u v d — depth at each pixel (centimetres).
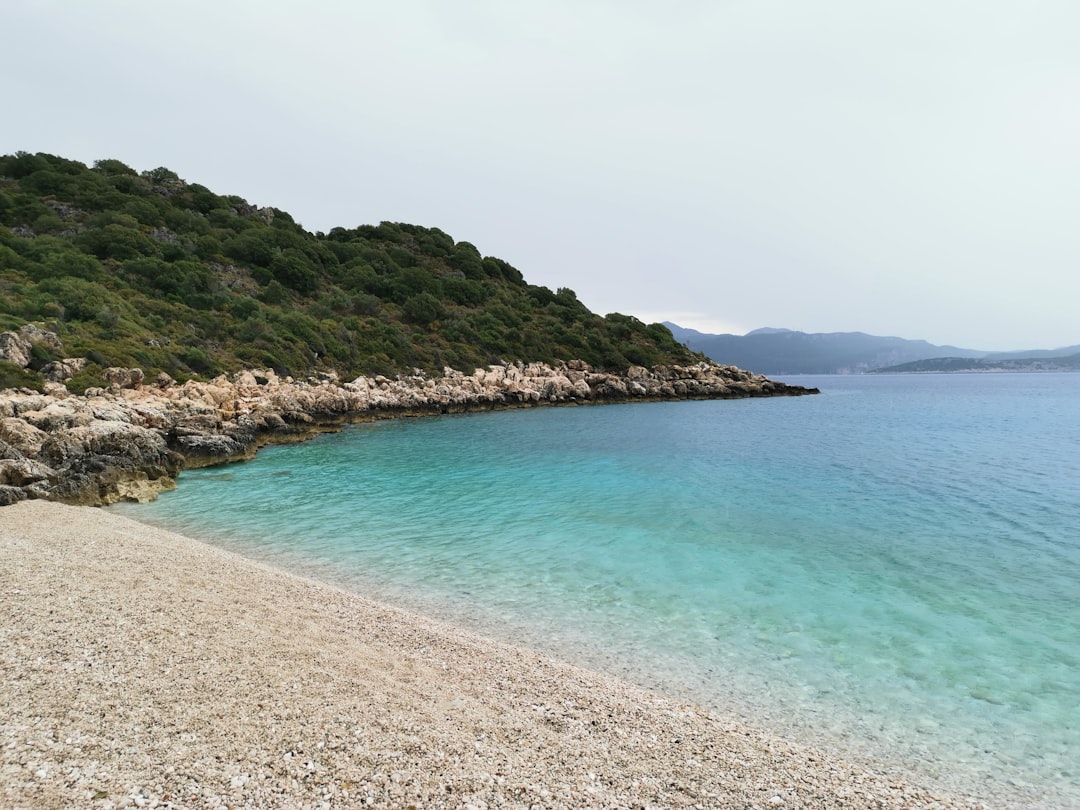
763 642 1187
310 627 1082
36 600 998
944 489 2686
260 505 2381
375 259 10294
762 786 720
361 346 7462
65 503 2173
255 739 680
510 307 10219
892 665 1090
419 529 2047
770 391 9988
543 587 1500
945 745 845
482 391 7100
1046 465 3294
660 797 677
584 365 8956
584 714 876
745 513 2272
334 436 4619
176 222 8638
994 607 1361
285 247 9188
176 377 4938
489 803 621
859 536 1953
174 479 2873
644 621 1291
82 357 4519
